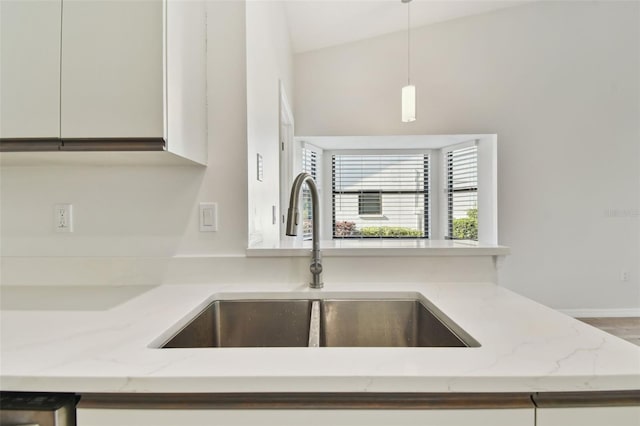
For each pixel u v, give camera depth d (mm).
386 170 4176
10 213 1185
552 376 516
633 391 539
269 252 1168
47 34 878
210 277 1175
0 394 548
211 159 1191
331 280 1180
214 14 1196
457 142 3779
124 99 876
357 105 3498
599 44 3357
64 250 1184
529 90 3391
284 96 2557
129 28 873
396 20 3197
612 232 3400
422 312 1015
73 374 529
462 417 532
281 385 524
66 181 1180
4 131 882
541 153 3400
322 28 3076
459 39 3408
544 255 3414
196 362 565
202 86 1160
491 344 629
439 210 4094
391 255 1170
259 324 1063
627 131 3383
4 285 1162
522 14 3363
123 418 536
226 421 535
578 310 3408
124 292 1059
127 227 1186
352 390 523
